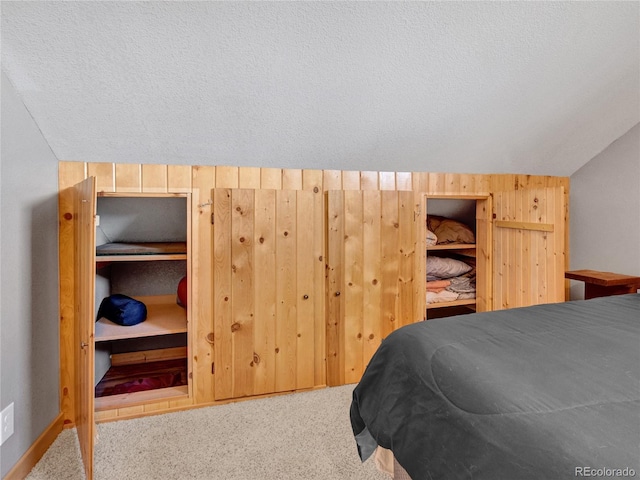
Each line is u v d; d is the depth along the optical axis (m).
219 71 1.66
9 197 1.53
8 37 1.37
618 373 0.96
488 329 1.31
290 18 1.48
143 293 2.79
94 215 1.48
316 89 1.83
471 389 0.93
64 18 1.35
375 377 1.32
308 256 2.32
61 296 1.98
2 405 1.46
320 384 2.40
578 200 3.05
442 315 3.52
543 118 2.37
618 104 2.40
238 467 1.65
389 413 1.14
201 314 2.17
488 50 1.79
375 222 2.46
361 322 2.45
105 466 1.65
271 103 1.87
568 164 2.95
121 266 2.73
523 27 1.71
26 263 1.66
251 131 2.02
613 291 2.57
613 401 0.82
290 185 2.35
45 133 1.81
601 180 2.86
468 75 1.91
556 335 1.25
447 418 0.92
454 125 2.25
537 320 1.42
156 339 2.86
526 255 2.50
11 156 1.54
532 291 2.44
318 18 1.50
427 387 1.04
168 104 1.78
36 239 1.75
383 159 2.43
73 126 1.80
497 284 2.78
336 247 2.38
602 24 1.80
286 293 2.29
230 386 2.20
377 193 2.46
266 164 2.27
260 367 2.25
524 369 0.99
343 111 1.99
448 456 0.87
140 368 2.67
